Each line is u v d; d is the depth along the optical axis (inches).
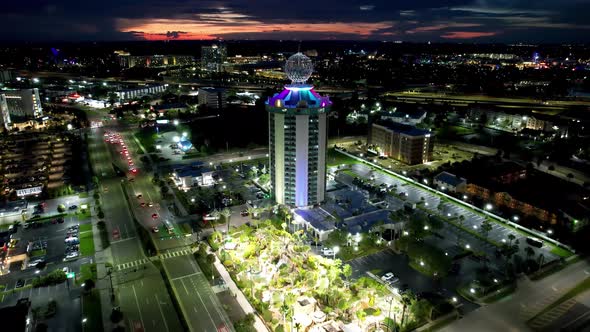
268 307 6988.2
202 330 6569.9
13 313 6343.5
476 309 6943.9
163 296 7391.7
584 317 6692.9
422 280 7760.8
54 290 7568.9
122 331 6358.3
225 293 7475.4
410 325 6574.8
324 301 7150.6
